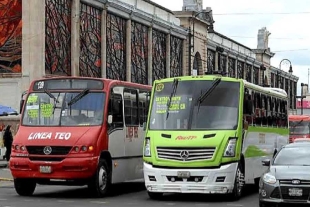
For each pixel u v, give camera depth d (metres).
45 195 19.86
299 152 17.25
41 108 19.42
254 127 20.58
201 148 17.48
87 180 18.53
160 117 18.59
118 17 49.72
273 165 16.75
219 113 18.38
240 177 18.59
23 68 39.75
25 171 18.50
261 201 15.73
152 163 17.81
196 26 65.88
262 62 89.81
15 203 17.20
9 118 40.31
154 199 18.66
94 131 18.73
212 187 17.38
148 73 55.16
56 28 41.22
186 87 18.91
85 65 44.34
